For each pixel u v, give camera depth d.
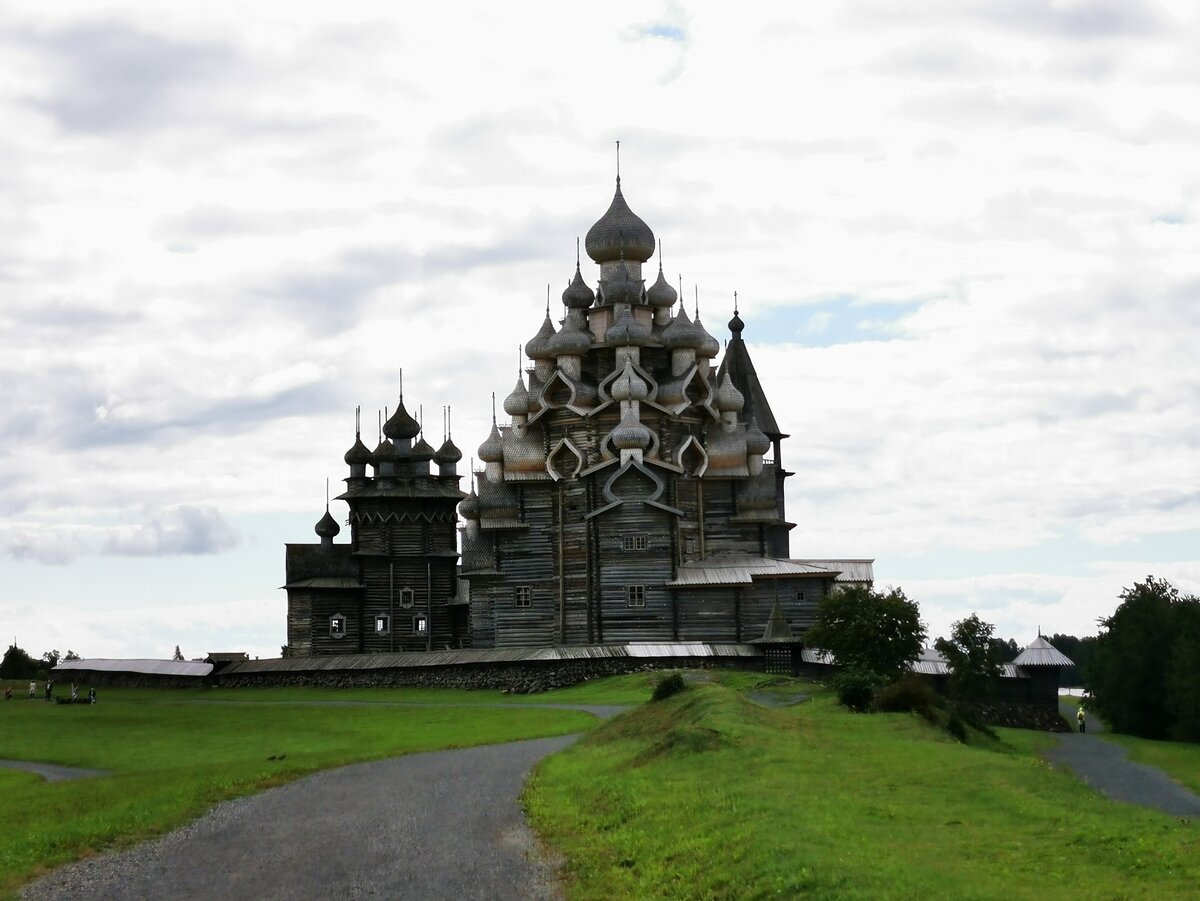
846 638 106.44
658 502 137.25
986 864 40.19
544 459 144.00
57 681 166.25
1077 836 42.88
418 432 168.88
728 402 146.50
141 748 95.19
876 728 68.94
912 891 36.31
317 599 162.50
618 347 143.25
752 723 66.38
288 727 101.94
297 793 60.84
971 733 81.44
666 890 40.53
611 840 46.62
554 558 142.38
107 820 55.56
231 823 54.09
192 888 44.22
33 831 54.53
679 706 75.19
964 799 49.44
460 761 70.81
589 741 75.50
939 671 116.88
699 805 48.66
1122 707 116.44
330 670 138.75
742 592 134.75
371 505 166.25
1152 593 122.19
